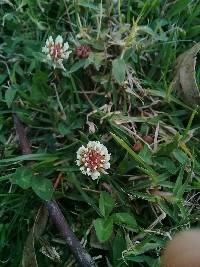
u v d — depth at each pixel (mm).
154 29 148
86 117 133
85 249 121
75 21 148
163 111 137
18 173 121
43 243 121
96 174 120
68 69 137
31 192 125
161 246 118
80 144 129
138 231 120
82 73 139
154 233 119
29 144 133
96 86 137
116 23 145
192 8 151
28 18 149
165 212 122
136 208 125
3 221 127
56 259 120
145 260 117
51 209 121
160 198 122
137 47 138
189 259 92
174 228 121
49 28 144
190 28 148
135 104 136
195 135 134
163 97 135
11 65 144
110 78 134
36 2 148
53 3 151
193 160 125
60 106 132
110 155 128
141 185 124
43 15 150
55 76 134
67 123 131
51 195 119
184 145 127
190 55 137
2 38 149
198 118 135
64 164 127
